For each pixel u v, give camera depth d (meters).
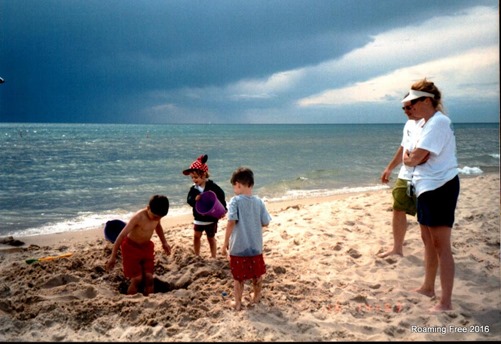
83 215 9.89
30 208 10.70
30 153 28.34
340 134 76.75
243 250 3.87
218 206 5.03
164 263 5.39
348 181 15.37
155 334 3.39
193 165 5.24
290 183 14.96
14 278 4.84
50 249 6.63
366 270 5.00
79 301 4.02
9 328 3.53
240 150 32.28
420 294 4.26
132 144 40.59
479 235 6.21
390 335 3.47
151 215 4.48
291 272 4.91
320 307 3.98
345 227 6.91
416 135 4.12
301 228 6.96
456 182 3.85
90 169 19.33
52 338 3.37
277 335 3.38
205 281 4.63
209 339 3.30
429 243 4.19
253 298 4.03
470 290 4.37
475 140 43.97
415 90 3.96
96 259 5.39
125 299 4.06
